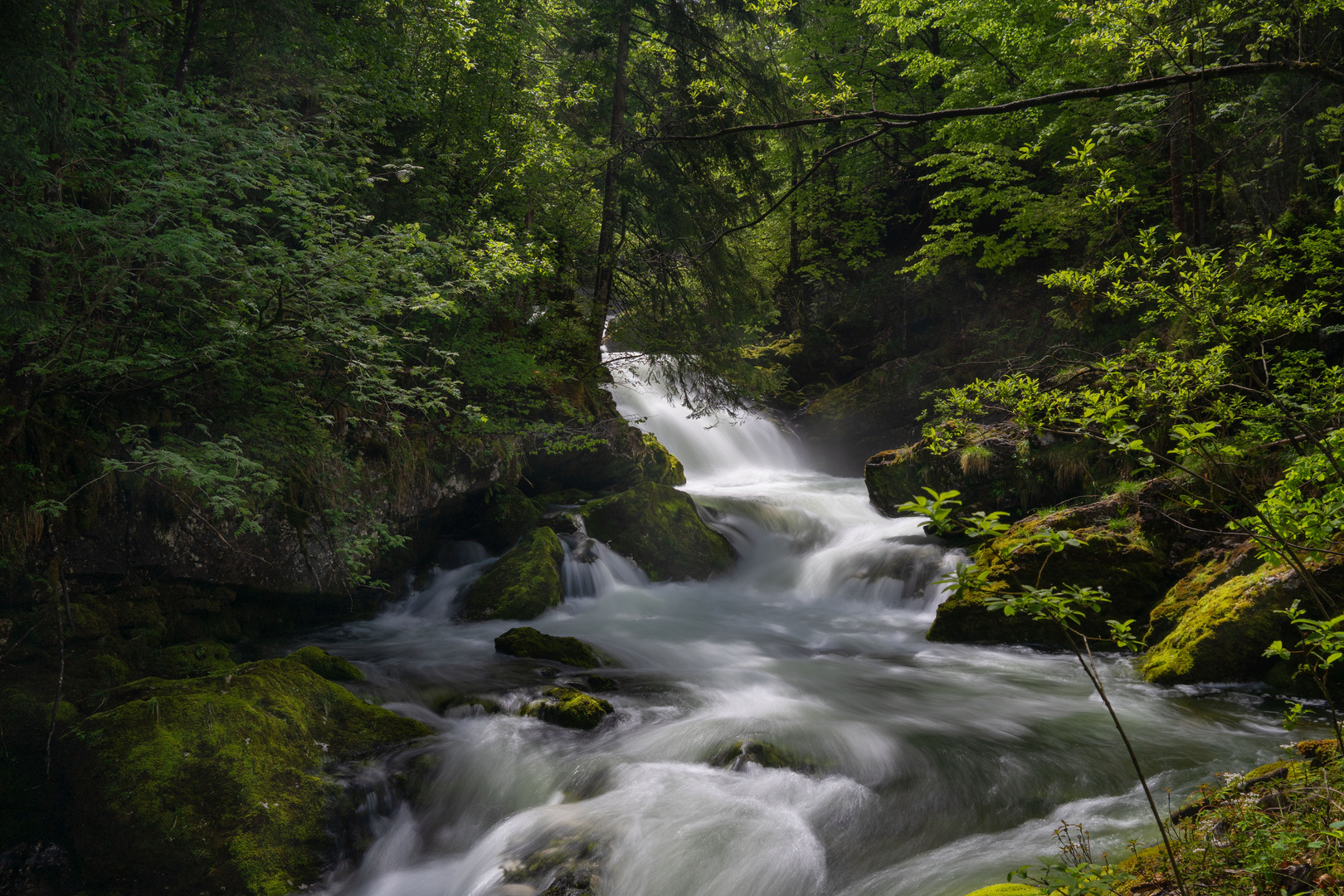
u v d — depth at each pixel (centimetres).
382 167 1091
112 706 571
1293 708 345
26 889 501
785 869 481
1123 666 845
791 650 959
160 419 762
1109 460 1172
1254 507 315
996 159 1697
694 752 623
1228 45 761
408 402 838
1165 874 314
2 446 631
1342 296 887
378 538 959
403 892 513
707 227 1508
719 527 1419
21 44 538
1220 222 1311
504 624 1011
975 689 790
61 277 643
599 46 1576
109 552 738
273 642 903
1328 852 285
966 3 1525
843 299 2458
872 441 2144
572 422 1368
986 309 2116
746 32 1568
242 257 688
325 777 573
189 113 670
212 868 495
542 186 1363
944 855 482
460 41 1266
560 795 579
